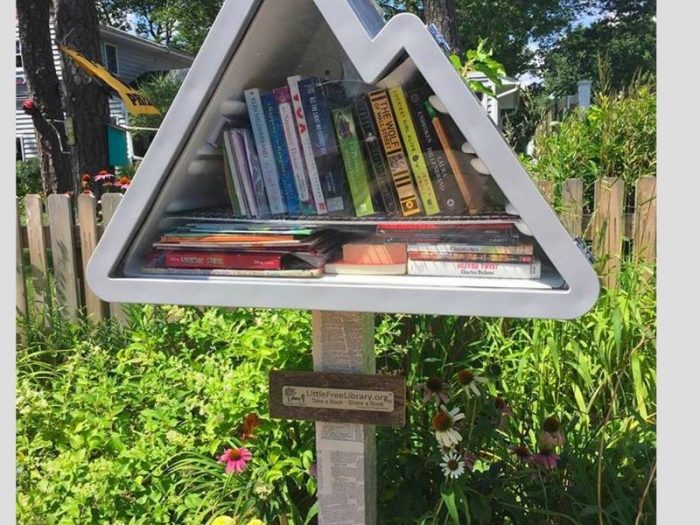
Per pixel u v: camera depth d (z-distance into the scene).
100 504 1.90
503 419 2.24
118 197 3.36
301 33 1.36
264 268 1.38
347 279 1.34
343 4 1.18
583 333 2.39
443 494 1.70
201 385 2.21
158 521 1.88
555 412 2.25
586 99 9.45
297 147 1.41
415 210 1.37
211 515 1.97
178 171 1.34
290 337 2.21
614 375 2.32
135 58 17.92
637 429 2.13
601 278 2.58
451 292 1.23
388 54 1.17
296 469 1.91
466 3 20.64
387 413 1.55
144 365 2.48
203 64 1.23
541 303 1.18
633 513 1.86
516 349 2.65
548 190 3.36
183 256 1.42
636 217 2.91
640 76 3.55
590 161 3.45
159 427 2.12
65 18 5.82
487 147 1.16
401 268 1.37
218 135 1.40
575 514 1.80
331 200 1.42
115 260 1.36
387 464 2.05
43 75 6.93
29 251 3.49
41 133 6.95
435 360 2.38
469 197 1.33
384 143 1.37
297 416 1.61
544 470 1.96
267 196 1.44
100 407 2.23
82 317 3.43
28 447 2.11
